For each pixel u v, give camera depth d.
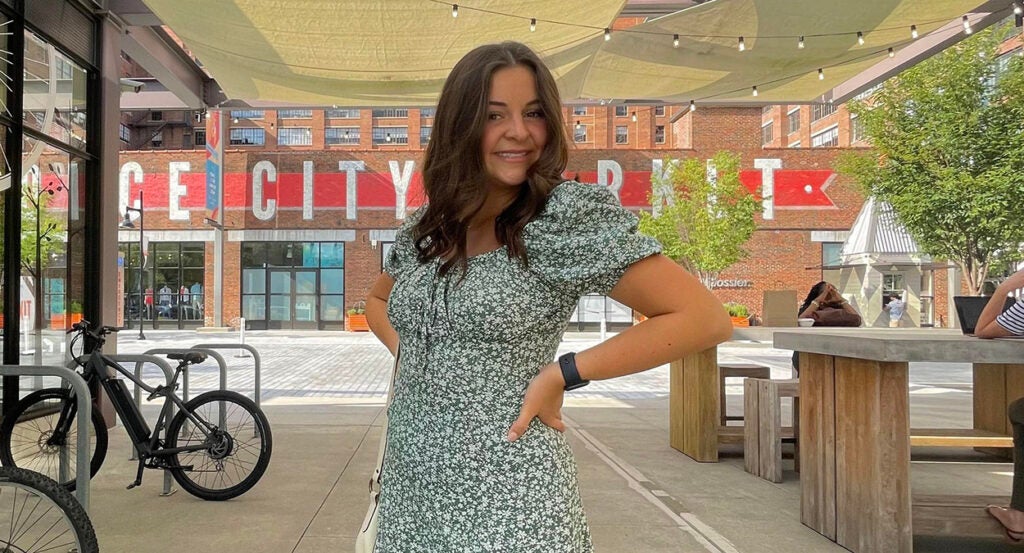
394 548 1.22
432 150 1.25
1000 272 18.19
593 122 48.59
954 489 4.60
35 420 4.44
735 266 25.78
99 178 6.70
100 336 4.32
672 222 22.39
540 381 1.15
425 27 6.47
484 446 1.16
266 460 4.24
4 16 5.34
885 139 16.25
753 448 4.97
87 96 6.62
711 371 5.38
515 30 6.64
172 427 4.24
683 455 5.60
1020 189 14.34
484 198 1.19
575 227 1.14
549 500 1.17
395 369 1.35
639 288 1.11
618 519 3.87
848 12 6.49
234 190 25.73
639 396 9.34
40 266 5.87
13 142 5.41
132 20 7.04
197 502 4.19
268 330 25.56
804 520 3.77
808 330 4.80
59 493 2.58
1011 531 3.14
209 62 7.51
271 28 6.43
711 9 6.40
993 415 5.40
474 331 1.15
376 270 25.81
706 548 3.40
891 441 3.11
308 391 9.66
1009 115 14.92
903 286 23.47
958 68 15.12
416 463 1.20
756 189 24.50
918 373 13.16
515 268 1.16
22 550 2.62
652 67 8.17
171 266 25.75
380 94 8.74
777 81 8.80
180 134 57.16
